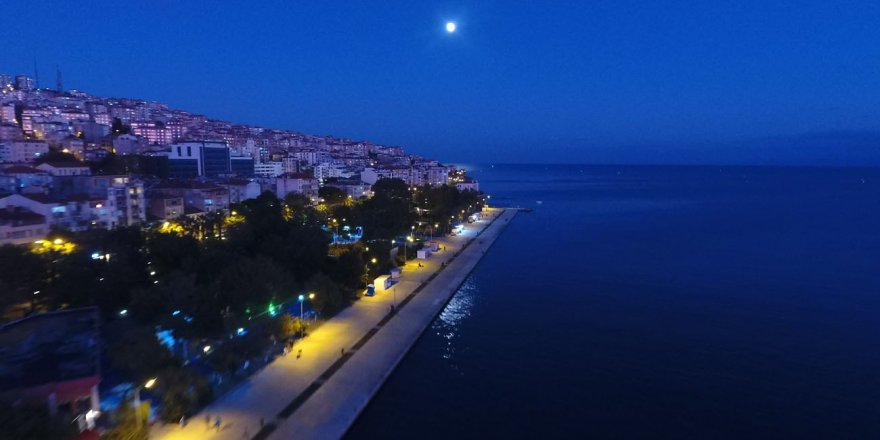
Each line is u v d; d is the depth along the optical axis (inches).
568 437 2033.7
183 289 2618.1
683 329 3240.7
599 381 2506.2
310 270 3550.7
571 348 2920.8
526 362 2721.5
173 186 5959.6
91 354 1941.4
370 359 2581.2
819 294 4037.9
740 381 2501.2
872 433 2057.1
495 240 6604.3
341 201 7731.3
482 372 2593.5
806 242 6451.8
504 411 2222.0
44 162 5940.0
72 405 1739.7
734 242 6515.8
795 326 3287.4
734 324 3331.7
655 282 4456.2
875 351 2861.7
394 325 3102.9
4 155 6958.7
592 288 4254.4
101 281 2947.8
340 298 3206.2
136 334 2158.0
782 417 2176.4
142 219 5000.0
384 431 2048.5
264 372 2385.6
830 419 2159.2
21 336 2096.5
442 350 2861.7
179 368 2059.5
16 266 2748.5
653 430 2085.4
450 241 6269.7
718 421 2146.9
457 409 2230.6
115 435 1704.0
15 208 3959.2
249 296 2758.4
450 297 3846.0
